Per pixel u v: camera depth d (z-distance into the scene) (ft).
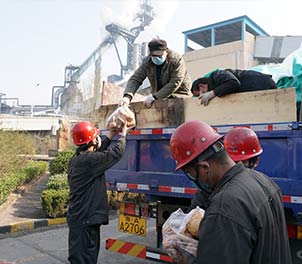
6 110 248.32
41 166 46.55
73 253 11.54
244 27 102.06
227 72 11.85
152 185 13.33
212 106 11.77
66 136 69.62
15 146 38.24
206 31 112.78
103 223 11.91
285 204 10.03
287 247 5.50
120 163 14.65
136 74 15.87
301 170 9.78
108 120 12.55
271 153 10.48
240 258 4.50
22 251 18.80
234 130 10.03
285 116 10.21
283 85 13.32
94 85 157.17
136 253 13.24
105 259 17.44
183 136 5.50
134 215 14.43
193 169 5.51
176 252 5.51
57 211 25.64
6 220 24.52
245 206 4.77
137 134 13.97
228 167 5.39
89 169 11.76
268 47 101.04
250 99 10.92
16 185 34.65
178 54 15.24
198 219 5.53
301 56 13.47
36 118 126.82
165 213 13.58
